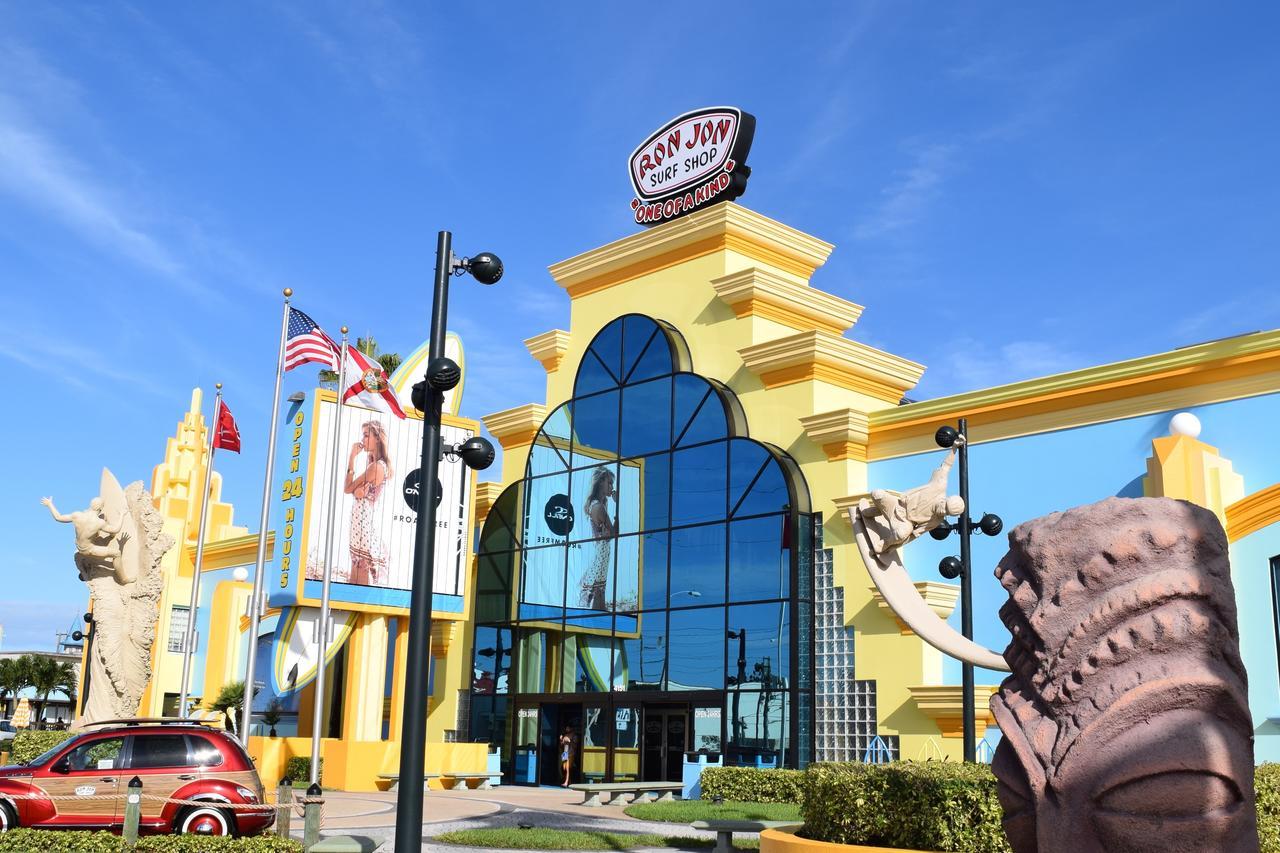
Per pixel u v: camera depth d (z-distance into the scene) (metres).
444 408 32.31
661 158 34.31
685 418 29.98
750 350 29.39
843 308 32.09
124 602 25.75
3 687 79.00
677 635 28.70
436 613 30.58
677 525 29.47
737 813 20.78
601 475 31.77
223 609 41.75
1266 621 19.70
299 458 29.48
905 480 26.66
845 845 10.98
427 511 12.48
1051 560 6.66
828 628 26.61
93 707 25.16
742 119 32.34
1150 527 6.38
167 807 15.77
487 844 16.66
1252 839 5.94
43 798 15.39
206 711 40.22
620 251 33.72
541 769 31.11
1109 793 6.04
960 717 23.53
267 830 16.42
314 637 28.84
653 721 28.81
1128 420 23.34
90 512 25.23
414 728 11.80
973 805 10.67
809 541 27.31
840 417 27.02
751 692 26.88
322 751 29.16
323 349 28.22
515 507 33.94
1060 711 6.39
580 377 33.22
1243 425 21.70
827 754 25.94
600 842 17.14
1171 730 5.96
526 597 32.88
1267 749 19.33
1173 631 6.14
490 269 13.43
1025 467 24.70
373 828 18.88
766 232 32.03
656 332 31.33
